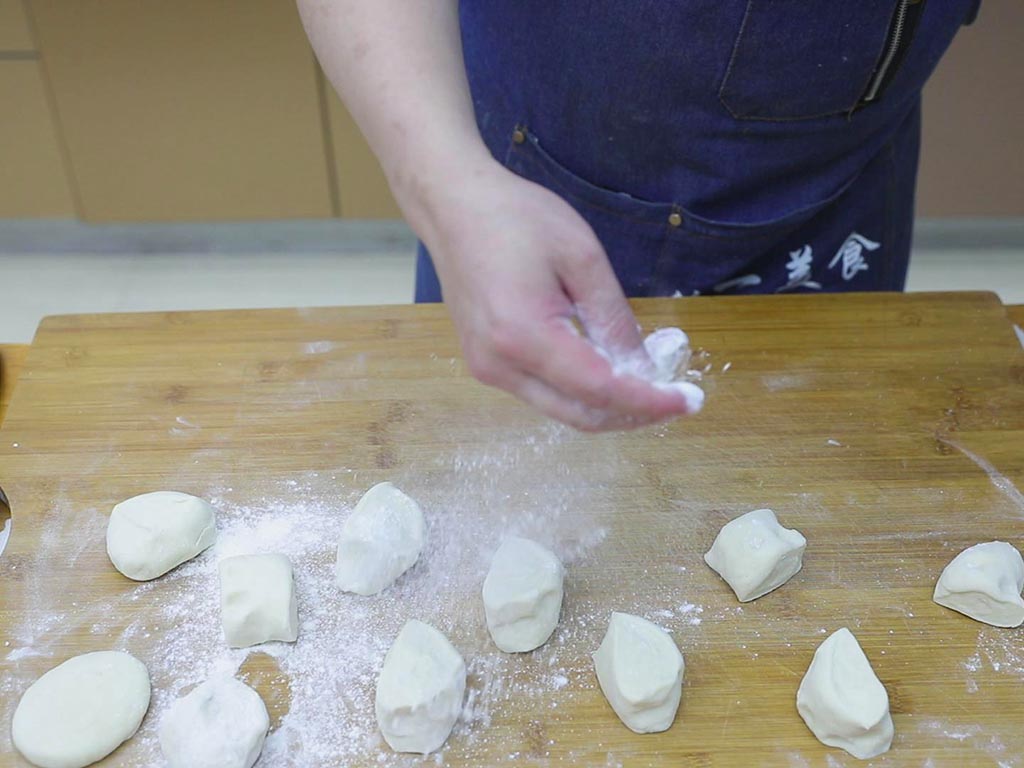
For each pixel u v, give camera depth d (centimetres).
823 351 105
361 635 79
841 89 97
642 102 99
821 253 118
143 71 201
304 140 213
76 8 190
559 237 65
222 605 79
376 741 72
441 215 67
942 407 99
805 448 95
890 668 77
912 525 88
